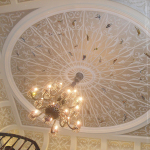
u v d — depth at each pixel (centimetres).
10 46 546
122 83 572
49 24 496
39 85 642
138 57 507
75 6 445
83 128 698
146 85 551
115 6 431
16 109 697
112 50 513
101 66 552
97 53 529
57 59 567
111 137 678
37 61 582
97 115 668
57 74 604
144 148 654
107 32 485
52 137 732
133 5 421
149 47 480
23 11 473
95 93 621
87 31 493
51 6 454
